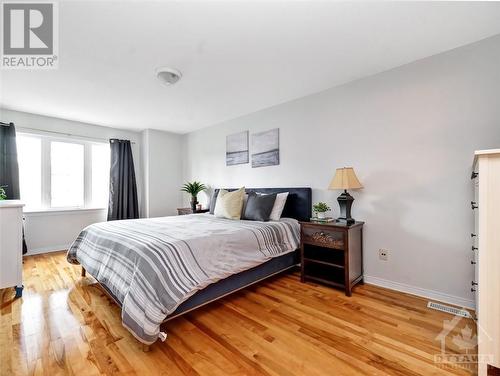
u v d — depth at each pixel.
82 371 1.30
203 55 2.09
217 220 2.97
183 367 1.33
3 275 2.15
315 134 2.93
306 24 1.70
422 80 2.17
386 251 2.37
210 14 1.59
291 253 2.78
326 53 2.08
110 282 1.81
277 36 1.84
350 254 2.26
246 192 3.50
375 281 2.45
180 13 1.58
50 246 3.87
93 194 4.39
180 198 5.12
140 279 1.54
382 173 2.40
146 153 4.70
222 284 2.00
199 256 1.85
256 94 2.97
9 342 1.55
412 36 1.85
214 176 4.37
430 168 2.13
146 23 1.67
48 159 3.89
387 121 2.37
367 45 1.97
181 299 1.57
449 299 2.03
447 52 2.05
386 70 2.37
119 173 4.45
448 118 2.04
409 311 1.91
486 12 1.59
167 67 2.28
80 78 2.49
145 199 4.75
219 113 3.71
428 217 2.14
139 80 2.55
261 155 3.54
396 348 1.48
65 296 2.23
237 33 1.80
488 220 1.19
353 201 2.59
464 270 1.97
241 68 2.33
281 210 2.94
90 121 4.11
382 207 2.40
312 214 2.94
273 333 1.64
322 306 2.02
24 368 1.32
